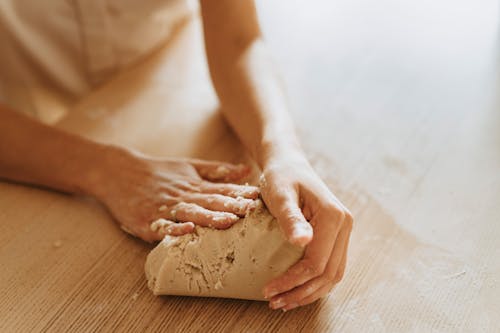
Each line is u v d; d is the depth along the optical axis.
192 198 0.68
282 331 0.63
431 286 0.66
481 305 0.64
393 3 1.04
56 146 0.76
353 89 0.89
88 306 0.65
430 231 0.71
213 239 0.64
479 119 0.83
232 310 0.65
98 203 0.75
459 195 0.75
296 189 0.63
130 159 0.74
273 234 0.62
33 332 0.63
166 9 0.96
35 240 0.71
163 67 0.93
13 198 0.76
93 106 0.87
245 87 0.75
